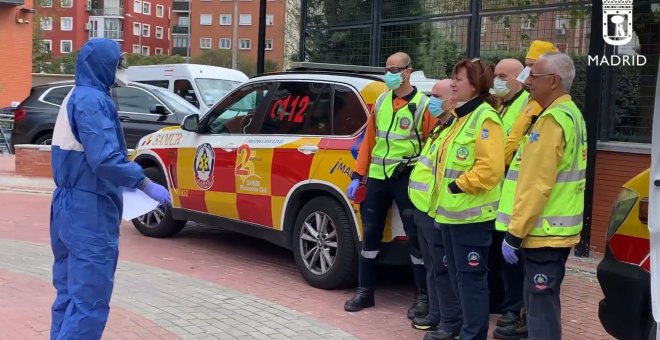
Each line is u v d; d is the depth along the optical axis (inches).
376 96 221.6
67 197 142.8
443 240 174.9
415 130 201.9
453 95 173.6
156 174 304.5
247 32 2837.1
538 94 151.2
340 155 224.2
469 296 169.8
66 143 141.6
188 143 286.7
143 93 483.8
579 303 231.8
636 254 144.3
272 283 244.4
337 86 234.8
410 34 393.1
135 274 247.0
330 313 212.1
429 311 199.0
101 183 142.9
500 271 202.5
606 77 294.0
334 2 443.5
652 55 284.7
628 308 145.0
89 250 141.9
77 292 141.6
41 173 493.0
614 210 152.6
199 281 242.1
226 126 273.7
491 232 170.9
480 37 354.0
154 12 3641.7
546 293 150.1
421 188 184.5
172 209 299.0
